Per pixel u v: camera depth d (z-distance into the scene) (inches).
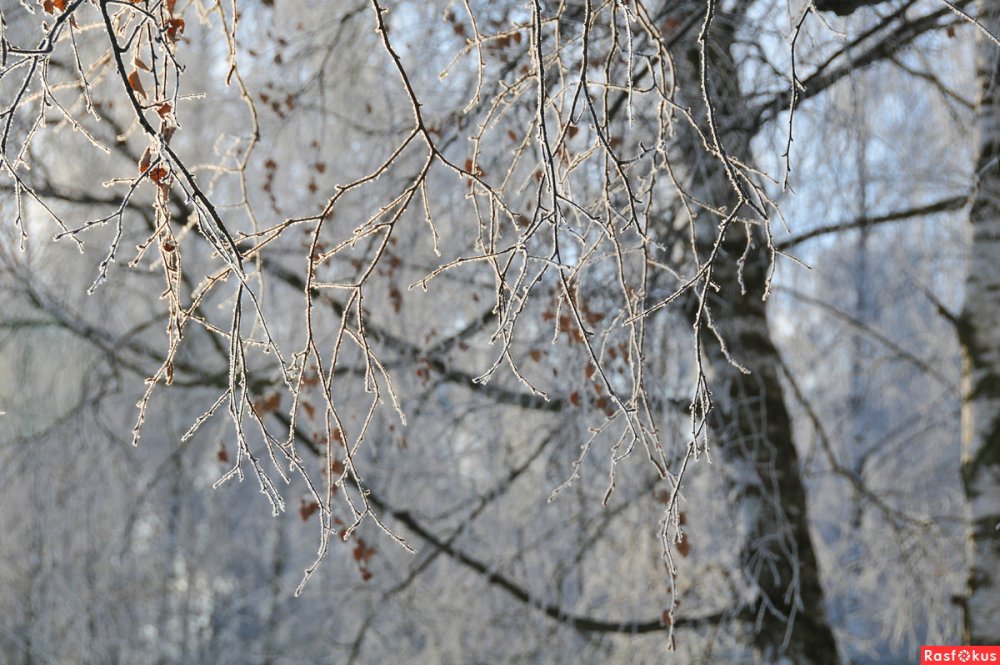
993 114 200.7
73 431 257.3
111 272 249.6
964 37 231.1
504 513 242.2
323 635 316.2
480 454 247.0
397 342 224.5
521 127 189.5
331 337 233.9
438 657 250.1
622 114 187.5
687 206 104.7
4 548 270.8
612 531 230.4
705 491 226.4
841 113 214.4
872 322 329.4
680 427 202.2
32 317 249.4
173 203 242.2
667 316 198.5
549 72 163.0
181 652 398.3
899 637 266.5
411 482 250.2
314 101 234.2
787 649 207.8
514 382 224.8
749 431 208.5
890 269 324.8
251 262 234.4
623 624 223.8
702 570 223.1
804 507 213.0
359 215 214.8
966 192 243.9
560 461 212.8
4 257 232.7
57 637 270.2
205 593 387.2
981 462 196.4
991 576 191.8
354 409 216.7
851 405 322.7
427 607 255.6
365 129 226.2
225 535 379.2
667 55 108.1
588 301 186.4
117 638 290.8
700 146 186.4
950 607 251.1
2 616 273.6
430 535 238.7
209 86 261.6
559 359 197.9
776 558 202.8
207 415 90.1
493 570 233.0
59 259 251.8
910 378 340.2
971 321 202.2
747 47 195.5
